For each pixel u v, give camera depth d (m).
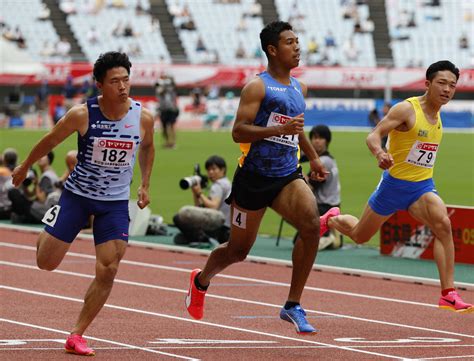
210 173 31.45
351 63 109.69
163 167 59.72
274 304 21.66
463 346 17.33
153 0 113.88
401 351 16.77
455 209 28.09
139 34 111.38
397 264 28.03
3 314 19.73
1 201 38.09
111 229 16.19
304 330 16.77
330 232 31.16
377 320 20.00
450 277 19.36
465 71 98.94
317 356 16.25
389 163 18.52
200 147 75.00
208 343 17.22
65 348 16.14
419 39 111.75
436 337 18.20
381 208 20.34
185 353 16.27
